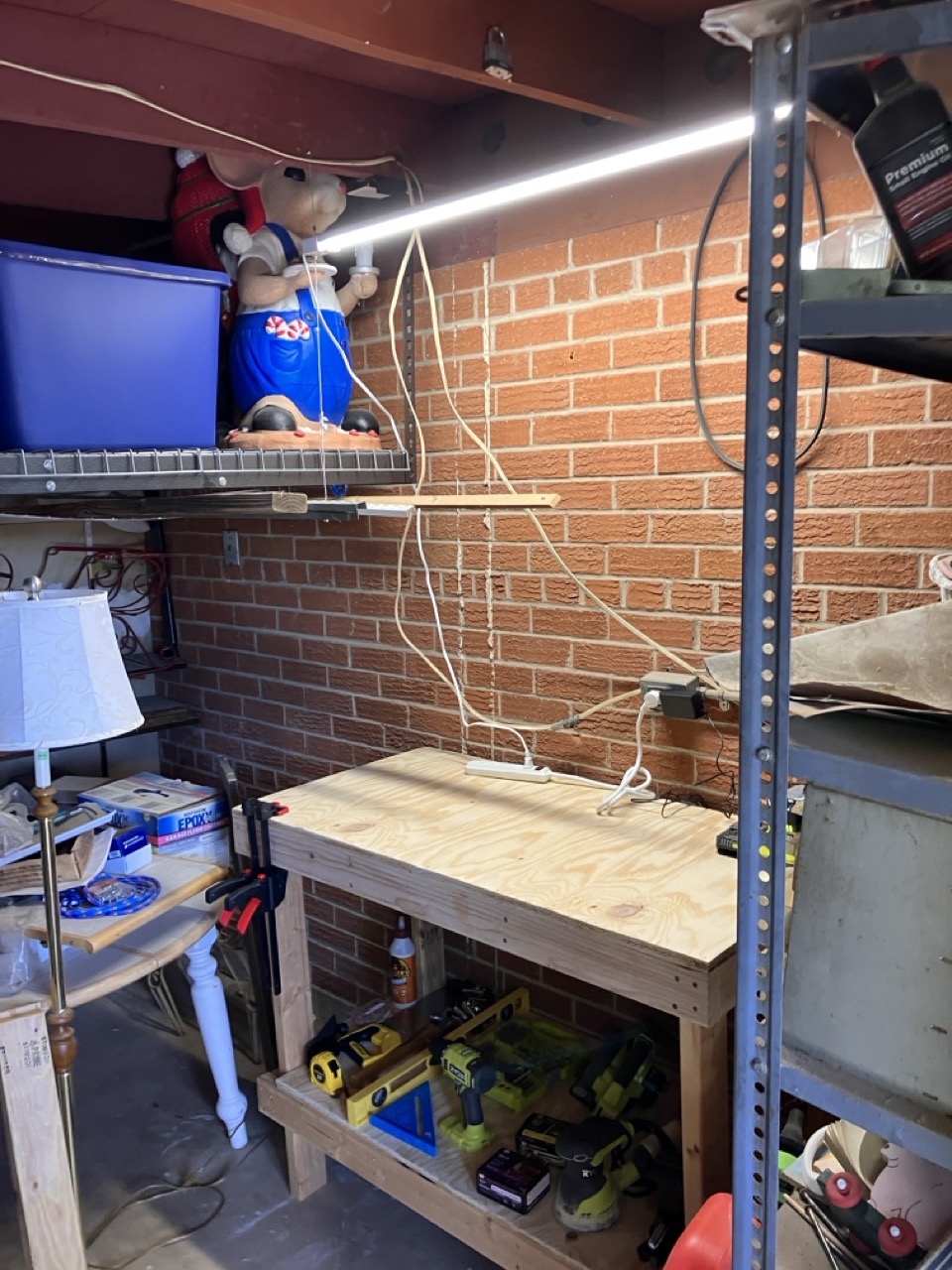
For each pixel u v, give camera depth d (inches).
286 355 80.8
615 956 52.7
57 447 65.6
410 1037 84.0
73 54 60.8
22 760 114.6
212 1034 86.1
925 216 29.7
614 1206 62.9
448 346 84.5
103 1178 84.5
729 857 62.2
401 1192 69.4
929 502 60.2
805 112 29.4
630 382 72.9
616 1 62.9
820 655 36.3
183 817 90.4
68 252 63.6
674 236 68.9
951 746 33.4
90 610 66.4
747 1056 35.6
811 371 63.7
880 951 33.1
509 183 59.4
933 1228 42.2
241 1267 74.7
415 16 54.4
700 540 70.9
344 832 68.7
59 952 68.4
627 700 76.6
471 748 88.7
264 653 107.9
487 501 69.7
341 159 74.3
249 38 64.8
